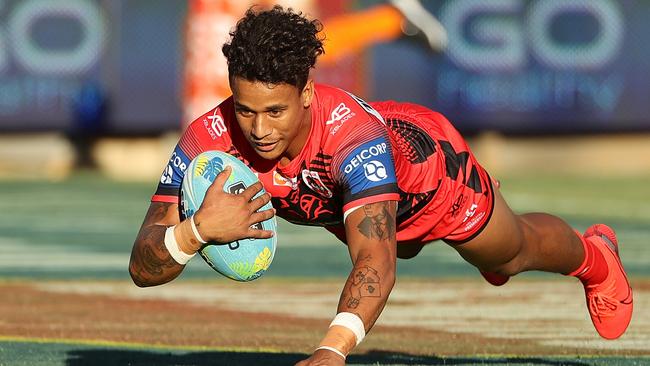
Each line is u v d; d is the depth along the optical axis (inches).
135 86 2694.4
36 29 2664.9
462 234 635.5
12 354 751.7
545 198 2263.8
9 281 1181.1
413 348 793.6
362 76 2610.7
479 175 636.7
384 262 507.2
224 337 839.7
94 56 2682.1
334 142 540.7
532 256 670.5
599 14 2731.3
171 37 2689.5
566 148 2844.5
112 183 2610.7
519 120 2733.8
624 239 1612.9
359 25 2352.4
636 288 1122.7
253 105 495.2
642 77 2753.4
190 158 562.3
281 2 2253.9
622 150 2861.7
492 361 735.1
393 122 626.8
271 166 557.6
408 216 617.9
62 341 811.4
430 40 2374.5
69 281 1184.2
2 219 1904.5
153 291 1112.2
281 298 1070.4
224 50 499.2
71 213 2007.9
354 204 525.0
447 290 1122.0
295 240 1669.5
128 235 1681.8
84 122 2689.5
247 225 503.5
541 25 2723.9
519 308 997.2
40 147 2805.1
